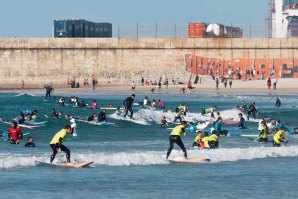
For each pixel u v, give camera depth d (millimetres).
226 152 74562
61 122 110750
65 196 53781
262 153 75625
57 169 64125
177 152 74000
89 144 85188
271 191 56406
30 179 59500
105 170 64250
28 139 81688
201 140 78688
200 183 59125
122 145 84188
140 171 64125
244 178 61562
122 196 54062
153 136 97125
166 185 58156
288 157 74438
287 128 96938
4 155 71812
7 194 54062
